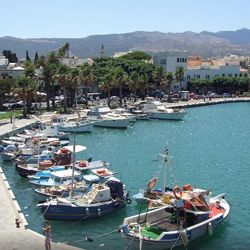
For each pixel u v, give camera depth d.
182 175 71.25
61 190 54.25
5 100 151.62
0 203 49.28
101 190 51.56
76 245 43.72
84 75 150.38
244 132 118.50
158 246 41.94
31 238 40.19
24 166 68.56
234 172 73.44
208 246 43.75
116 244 43.91
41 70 149.12
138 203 53.88
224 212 49.19
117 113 131.62
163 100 187.62
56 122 111.38
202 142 102.75
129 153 89.44
